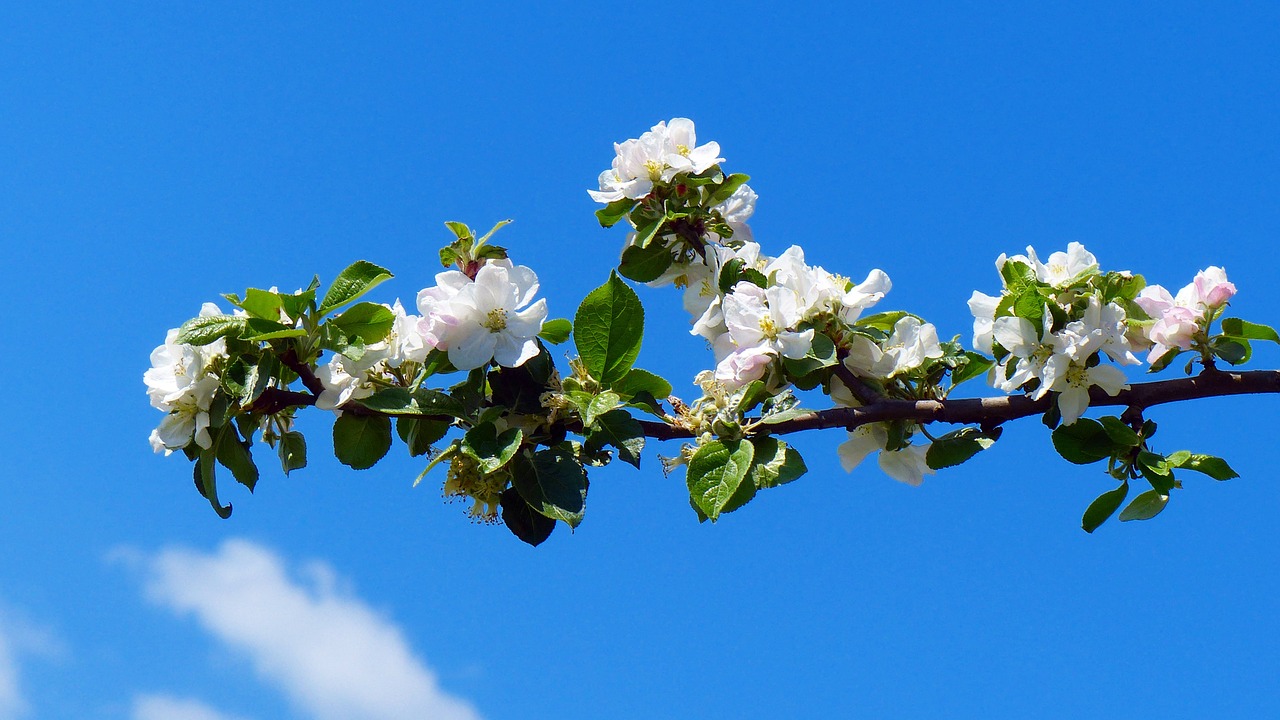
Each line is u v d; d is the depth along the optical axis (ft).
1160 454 10.32
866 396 10.44
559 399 9.82
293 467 10.82
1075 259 10.43
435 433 10.75
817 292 10.61
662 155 12.64
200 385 9.96
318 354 10.14
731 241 13.30
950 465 10.80
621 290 10.11
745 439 9.71
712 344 11.43
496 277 10.07
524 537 10.12
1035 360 10.09
